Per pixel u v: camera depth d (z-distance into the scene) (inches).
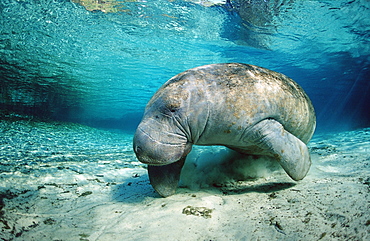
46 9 407.8
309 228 74.6
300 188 114.1
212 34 517.7
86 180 155.7
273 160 156.2
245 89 113.4
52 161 207.9
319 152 206.8
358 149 198.7
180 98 106.2
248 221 85.7
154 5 426.9
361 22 466.9
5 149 257.4
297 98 133.4
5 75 645.9
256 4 415.8
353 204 84.4
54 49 544.7
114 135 555.8
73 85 773.3
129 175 172.7
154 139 100.3
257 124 113.6
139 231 86.0
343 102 1119.0
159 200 115.7
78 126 650.8
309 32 506.9
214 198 110.8
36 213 103.0
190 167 158.4
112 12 436.5
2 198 115.3
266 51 600.7
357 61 671.1
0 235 81.6
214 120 109.7
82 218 99.3
